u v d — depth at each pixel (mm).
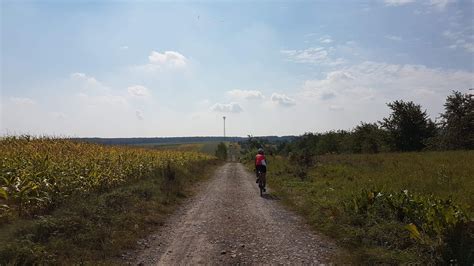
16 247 6598
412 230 7410
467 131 48875
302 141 80625
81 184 12859
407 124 55188
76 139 23094
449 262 6426
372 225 9258
